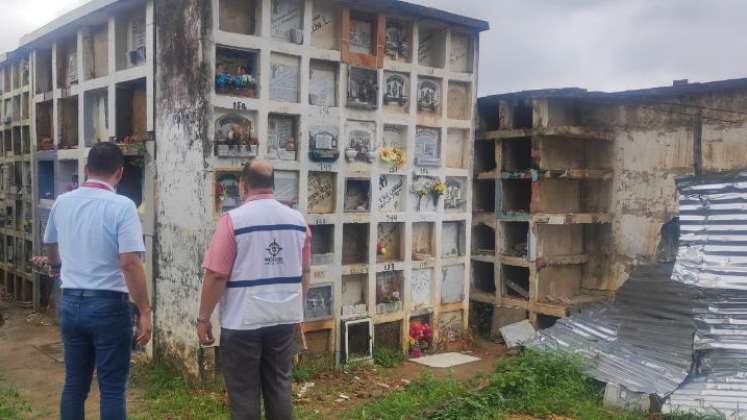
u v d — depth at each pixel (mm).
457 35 8180
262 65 6375
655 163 8359
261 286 3666
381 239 7629
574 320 7602
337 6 6977
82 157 7988
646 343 6723
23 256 10062
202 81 6016
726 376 5918
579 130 8336
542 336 7355
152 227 6754
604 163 8898
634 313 7379
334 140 6969
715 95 7738
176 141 6375
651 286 7312
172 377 6297
